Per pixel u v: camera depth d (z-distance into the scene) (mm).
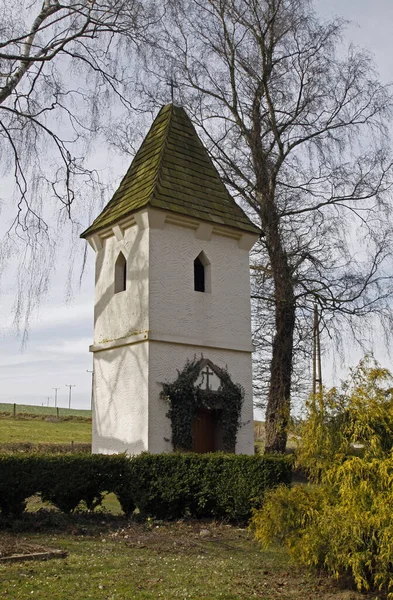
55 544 10516
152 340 15984
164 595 7809
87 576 8492
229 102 24844
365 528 8188
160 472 13344
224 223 17906
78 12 15734
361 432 9117
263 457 12961
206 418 17000
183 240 17234
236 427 17000
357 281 22875
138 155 19906
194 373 16391
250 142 24125
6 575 8320
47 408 56906
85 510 13828
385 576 8023
